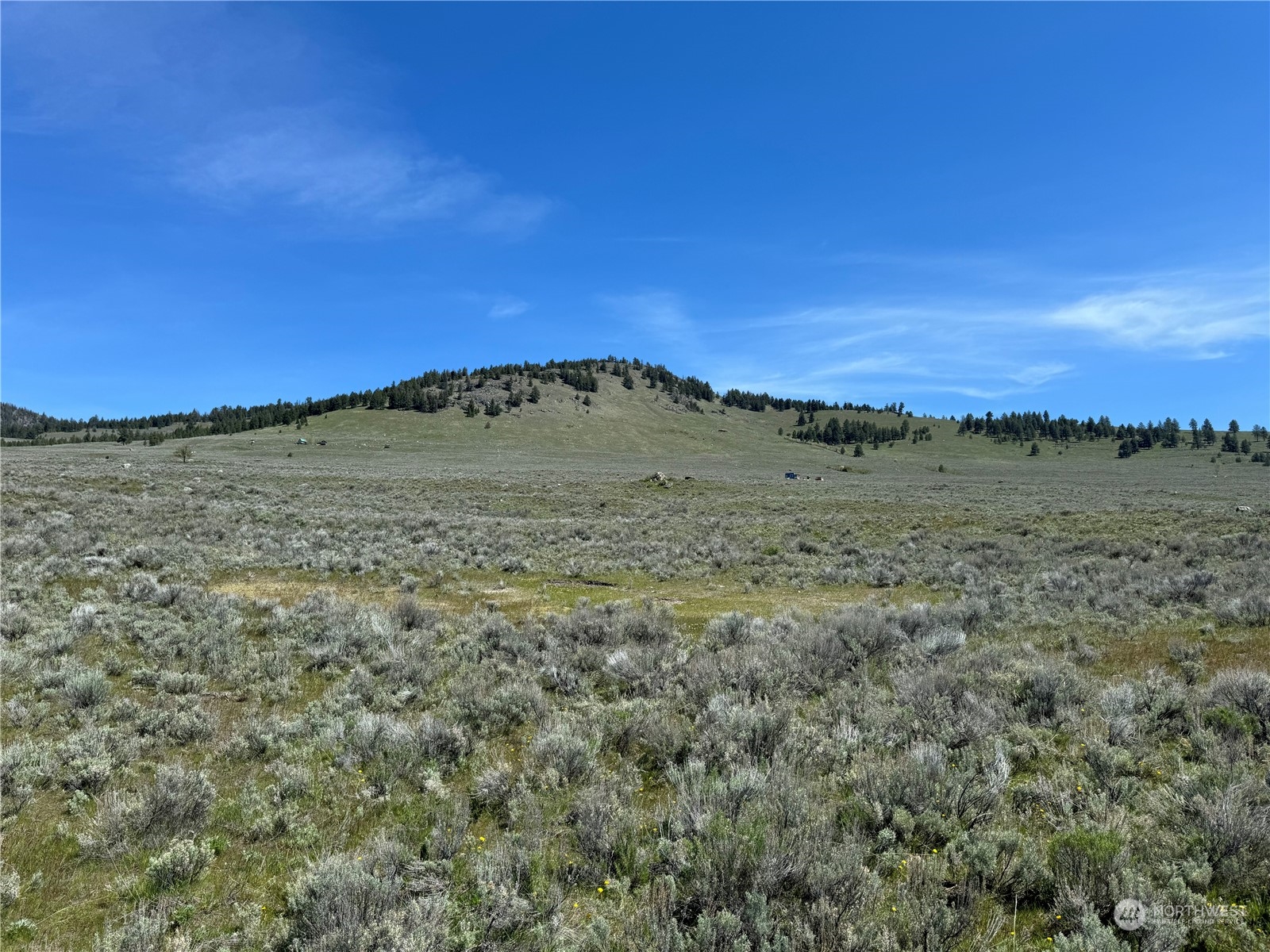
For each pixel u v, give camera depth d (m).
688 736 7.09
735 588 18.72
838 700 8.12
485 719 7.87
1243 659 9.79
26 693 8.16
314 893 4.38
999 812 5.52
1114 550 23.16
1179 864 4.63
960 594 17.14
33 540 17.77
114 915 4.47
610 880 4.70
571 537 28.72
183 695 8.41
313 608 12.97
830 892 4.34
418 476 66.06
